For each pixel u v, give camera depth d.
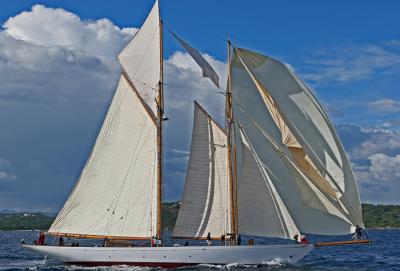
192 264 48.19
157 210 50.16
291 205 47.66
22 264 54.66
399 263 57.47
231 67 49.69
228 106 49.47
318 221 47.16
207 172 49.56
